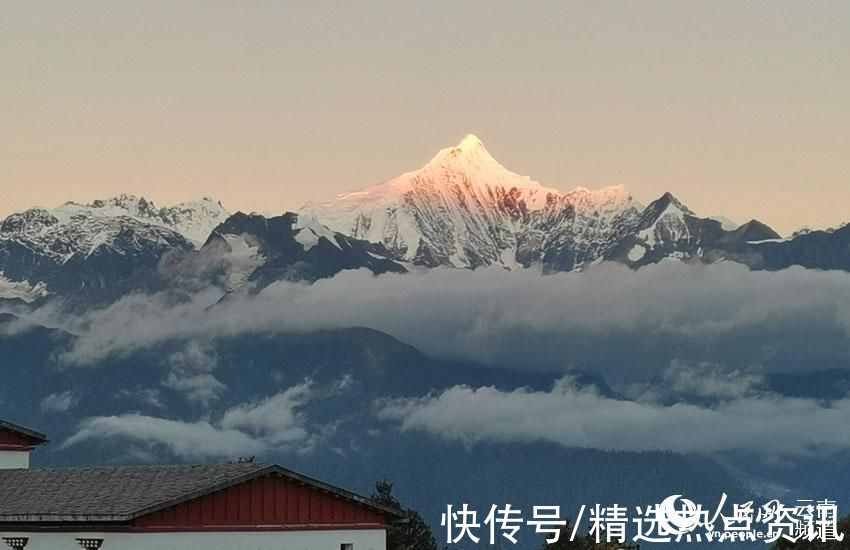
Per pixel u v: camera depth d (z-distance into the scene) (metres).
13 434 100.94
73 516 79.31
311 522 84.00
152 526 78.56
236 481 81.25
